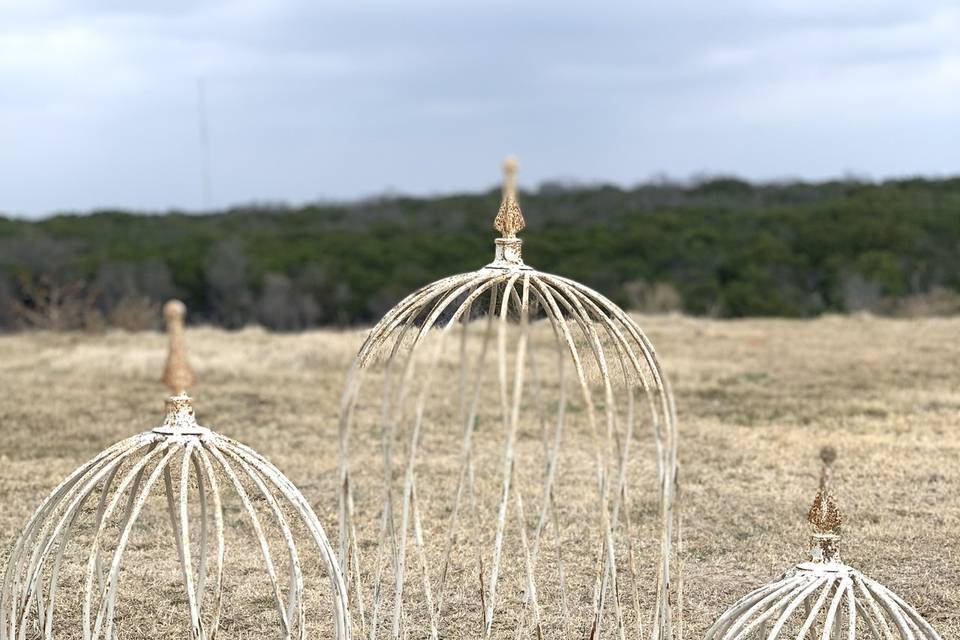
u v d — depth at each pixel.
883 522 9.98
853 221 44.47
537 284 5.64
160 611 7.94
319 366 19.73
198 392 17.03
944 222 44.25
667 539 5.82
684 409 15.66
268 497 5.39
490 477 11.64
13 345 22.92
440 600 6.10
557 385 17.30
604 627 7.59
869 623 5.45
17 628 5.91
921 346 21.84
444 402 16.14
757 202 60.72
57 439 13.70
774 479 11.62
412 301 5.73
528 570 5.75
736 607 5.40
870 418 14.99
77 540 9.33
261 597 8.28
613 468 12.09
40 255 38.38
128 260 40.72
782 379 18.19
